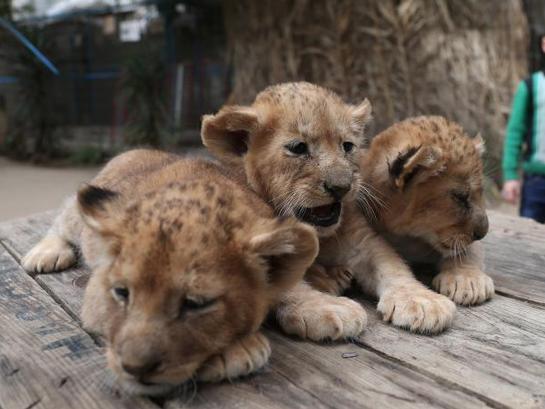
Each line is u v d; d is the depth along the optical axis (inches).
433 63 89.0
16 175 131.4
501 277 35.2
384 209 35.8
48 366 27.0
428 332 29.1
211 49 149.3
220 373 25.9
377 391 25.4
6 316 30.9
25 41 138.9
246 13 98.6
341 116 36.4
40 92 160.1
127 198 28.7
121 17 165.9
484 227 34.8
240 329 26.3
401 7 87.2
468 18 90.4
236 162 37.0
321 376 26.3
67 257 36.4
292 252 27.1
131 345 24.6
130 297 25.4
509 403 24.6
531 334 29.0
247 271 26.2
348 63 89.2
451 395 25.2
